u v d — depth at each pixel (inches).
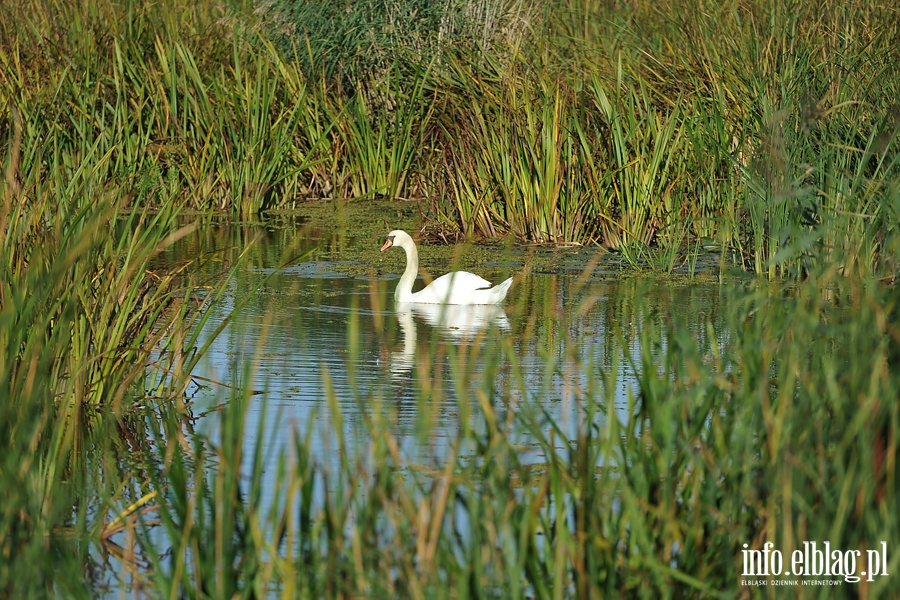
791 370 306.5
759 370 328.5
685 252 795.4
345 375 522.3
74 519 365.7
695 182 793.6
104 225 463.8
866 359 300.5
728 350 428.1
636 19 959.6
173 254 803.4
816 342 334.3
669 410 301.0
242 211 974.4
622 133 823.1
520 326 625.0
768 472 289.9
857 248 487.5
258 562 283.3
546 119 834.2
